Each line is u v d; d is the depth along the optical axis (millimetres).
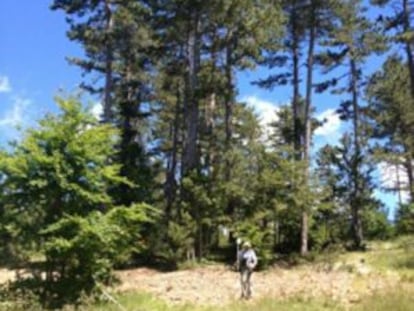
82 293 18344
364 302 17469
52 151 19156
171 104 47656
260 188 31547
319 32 36688
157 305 18734
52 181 18953
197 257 31812
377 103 48781
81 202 19234
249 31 33719
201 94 34781
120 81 40344
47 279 19375
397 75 42438
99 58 37938
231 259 32469
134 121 43562
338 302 18156
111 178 19891
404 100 47438
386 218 43344
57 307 18062
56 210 19203
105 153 20094
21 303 17781
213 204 31594
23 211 19141
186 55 38250
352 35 36781
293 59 36656
